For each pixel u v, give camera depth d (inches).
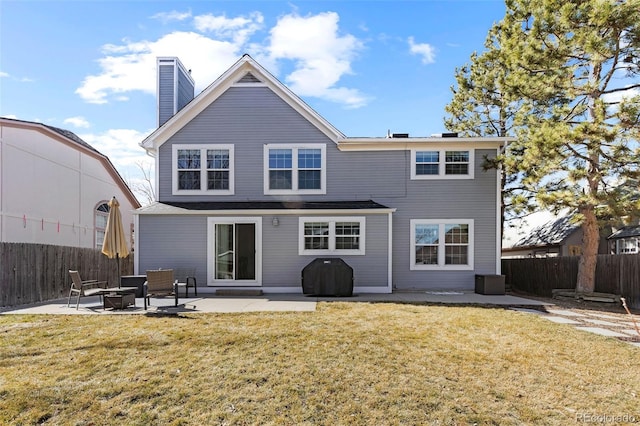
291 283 505.4
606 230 758.5
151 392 169.8
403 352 224.5
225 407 157.4
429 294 499.8
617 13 378.0
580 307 403.2
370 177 546.9
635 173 405.1
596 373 195.6
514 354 224.1
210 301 417.1
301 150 548.1
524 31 514.6
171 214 501.4
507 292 605.0
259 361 207.3
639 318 339.3
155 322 296.5
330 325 287.7
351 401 162.6
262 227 507.5
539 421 147.9
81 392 169.3
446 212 543.8
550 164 429.4
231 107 548.4
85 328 276.4
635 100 370.6
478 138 532.4
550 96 467.2
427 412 154.1
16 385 175.5
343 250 507.5
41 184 593.6
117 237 416.8
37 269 422.3
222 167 546.9
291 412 153.6
